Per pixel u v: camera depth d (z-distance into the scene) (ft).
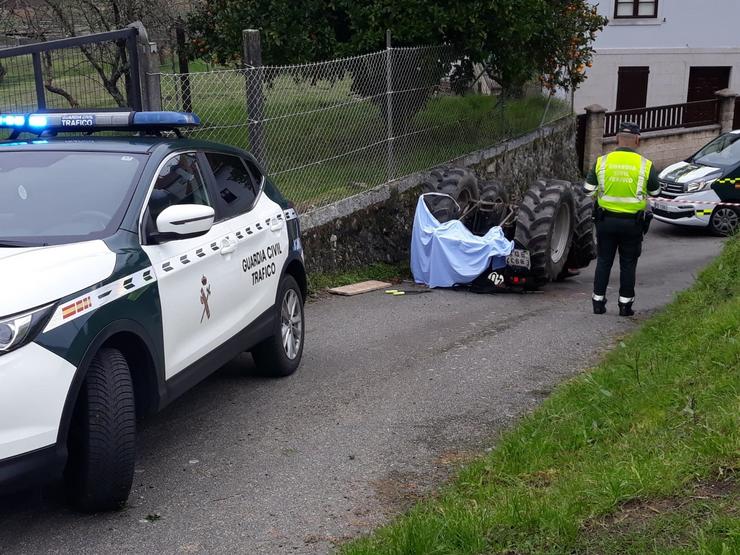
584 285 37.50
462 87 46.55
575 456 14.96
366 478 15.55
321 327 27.48
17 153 16.78
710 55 93.35
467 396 20.39
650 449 13.71
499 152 50.78
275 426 18.28
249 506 14.33
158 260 15.24
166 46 45.65
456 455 16.69
